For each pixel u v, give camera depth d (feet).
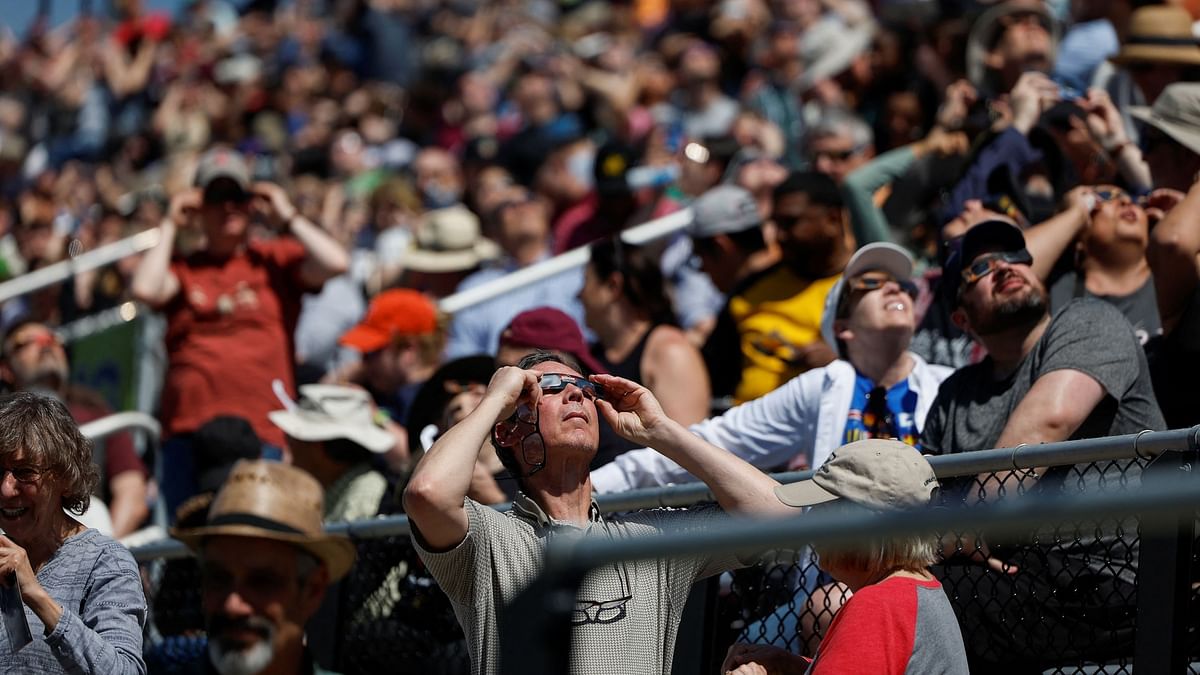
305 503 60.64
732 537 22.35
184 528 65.82
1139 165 72.33
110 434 90.12
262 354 89.76
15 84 221.87
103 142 207.21
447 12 210.59
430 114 174.60
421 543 43.52
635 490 53.67
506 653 42.78
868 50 122.52
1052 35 85.46
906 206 82.33
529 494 46.11
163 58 214.48
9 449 48.49
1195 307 56.95
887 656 39.68
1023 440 50.34
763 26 147.84
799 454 61.62
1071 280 65.00
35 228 148.77
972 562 47.55
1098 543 45.62
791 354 73.87
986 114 82.12
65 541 49.62
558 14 207.21
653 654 44.24
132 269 126.11
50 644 45.85
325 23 220.64
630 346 73.10
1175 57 76.64
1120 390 51.19
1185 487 21.63
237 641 58.59
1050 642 46.19
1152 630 42.29
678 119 143.84
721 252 82.58
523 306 101.04
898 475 42.52
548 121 142.00
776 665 45.29
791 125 126.41
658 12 193.57
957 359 68.44
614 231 109.50
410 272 118.62
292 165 162.91
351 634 61.98
